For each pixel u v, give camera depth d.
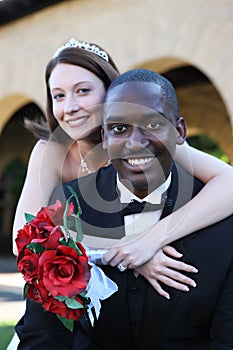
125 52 9.12
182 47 8.45
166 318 2.21
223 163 2.63
